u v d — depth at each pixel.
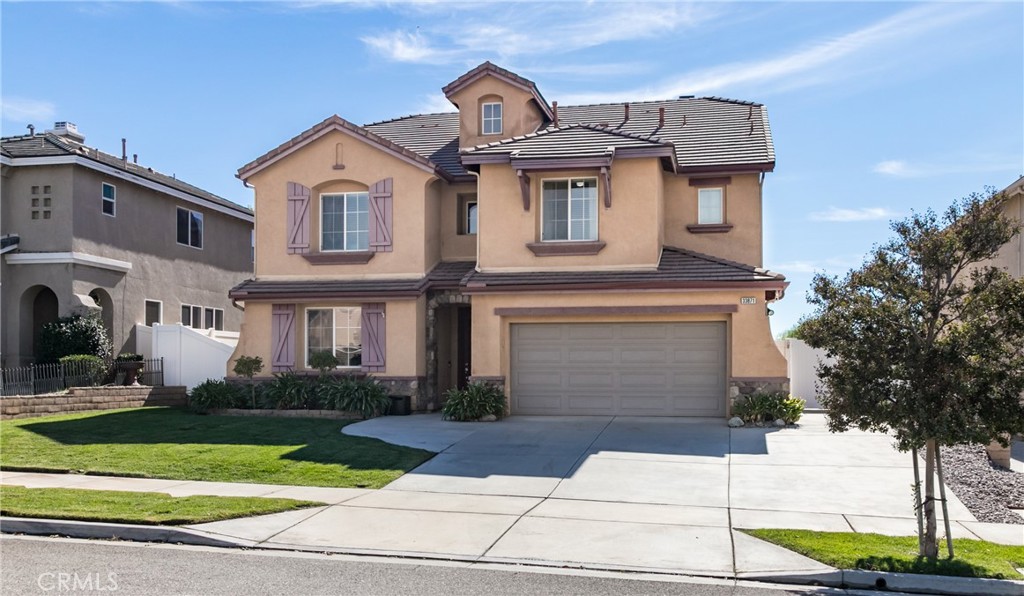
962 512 10.70
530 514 10.52
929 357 8.20
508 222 19.39
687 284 17.78
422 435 15.96
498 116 22.98
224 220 30.34
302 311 20.81
